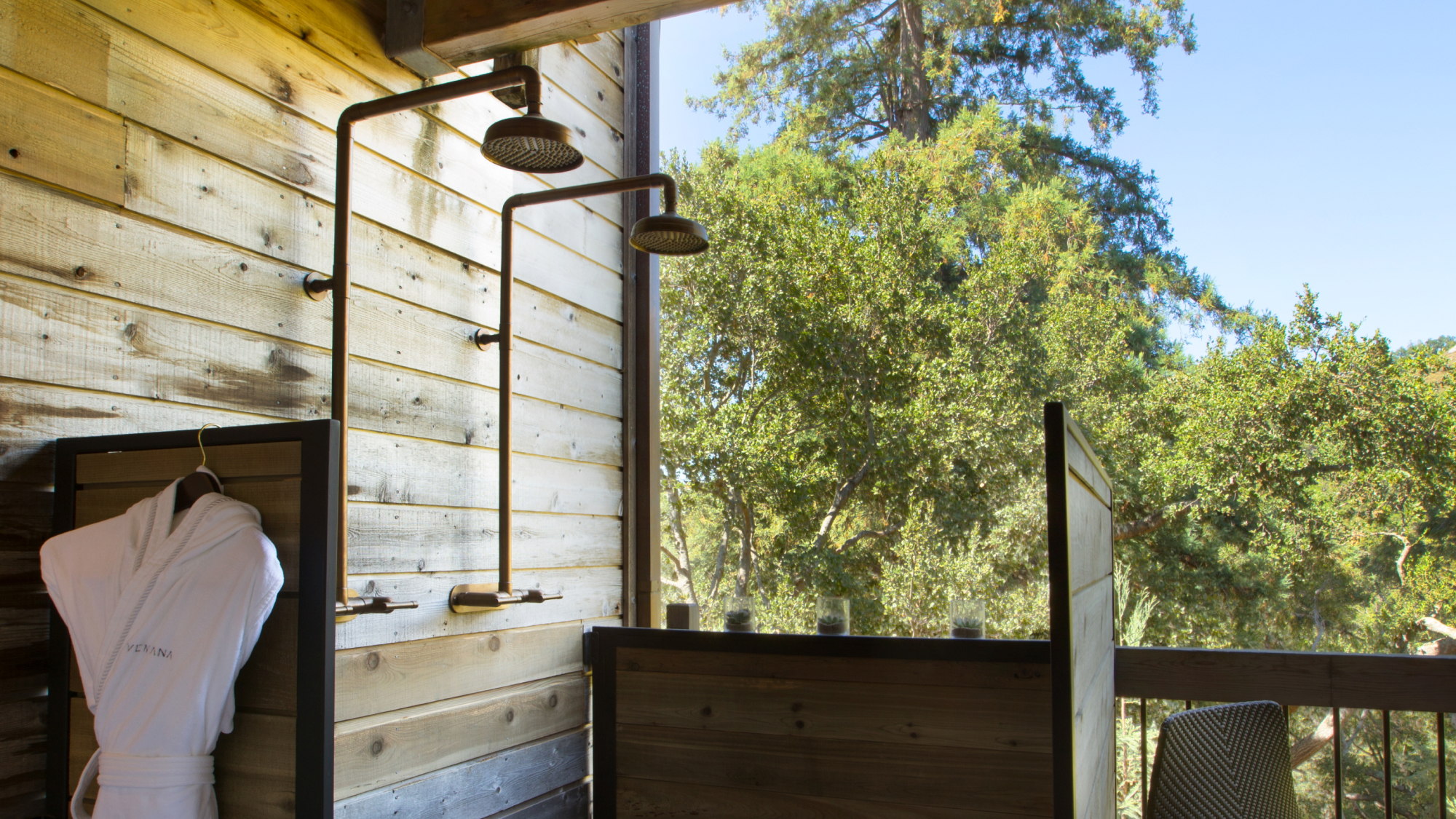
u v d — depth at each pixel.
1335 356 8.59
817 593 8.41
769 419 8.85
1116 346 9.55
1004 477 8.58
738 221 9.19
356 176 1.96
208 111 1.66
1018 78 11.17
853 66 11.10
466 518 2.21
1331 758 8.73
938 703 2.10
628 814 2.38
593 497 2.73
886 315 8.95
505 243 2.30
